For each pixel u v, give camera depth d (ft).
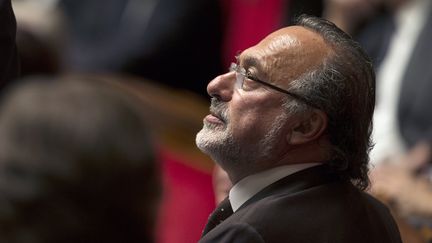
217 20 35.09
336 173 15.71
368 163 16.24
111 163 9.77
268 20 34.76
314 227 14.73
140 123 10.03
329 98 15.23
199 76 35.22
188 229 27.91
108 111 9.84
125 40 34.76
